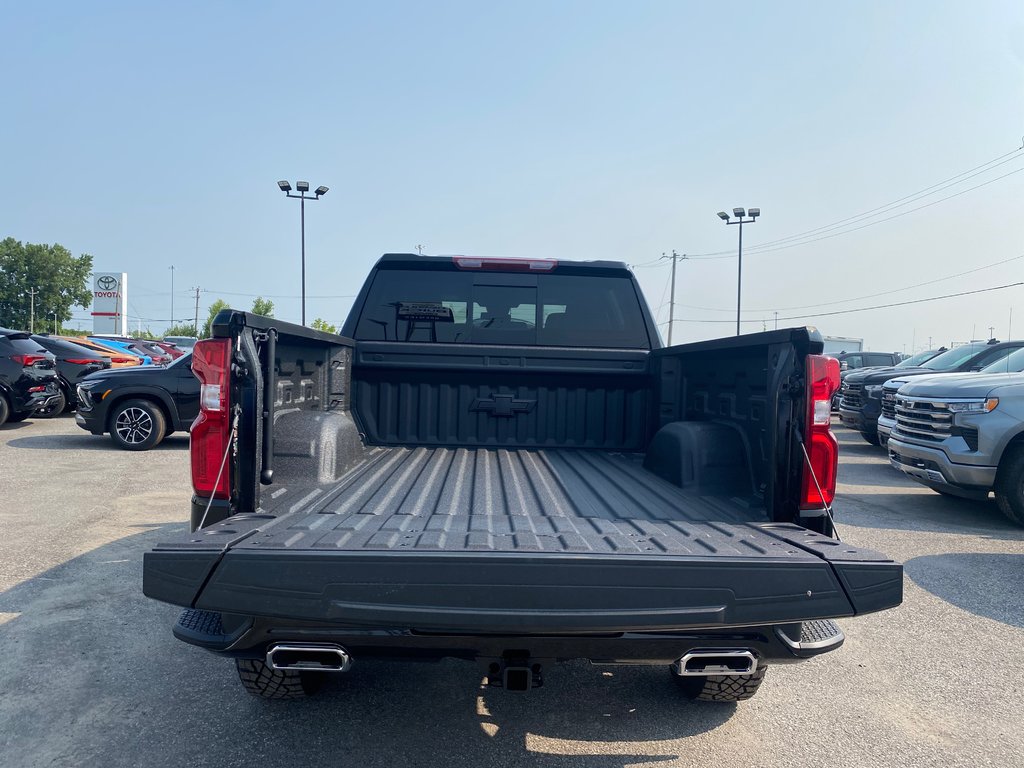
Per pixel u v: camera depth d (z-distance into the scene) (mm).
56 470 9156
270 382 2922
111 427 10812
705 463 3299
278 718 3117
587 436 4590
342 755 2822
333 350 4078
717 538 2457
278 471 3221
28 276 97000
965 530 6859
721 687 3160
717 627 2180
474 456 4246
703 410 3947
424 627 2127
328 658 2350
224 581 2148
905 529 6887
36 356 13195
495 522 2686
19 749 2832
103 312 78750
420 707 3252
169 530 6230
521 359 4504
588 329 4656
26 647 3811
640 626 2141
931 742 3029
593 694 3422
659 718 3197
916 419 7621
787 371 2758
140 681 3455
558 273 4641
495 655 2340
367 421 4527
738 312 34312
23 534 6047
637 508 3004
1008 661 3896
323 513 2744
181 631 2395
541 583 2125
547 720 3152
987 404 6824
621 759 2842
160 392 10758
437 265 4574
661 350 4359
